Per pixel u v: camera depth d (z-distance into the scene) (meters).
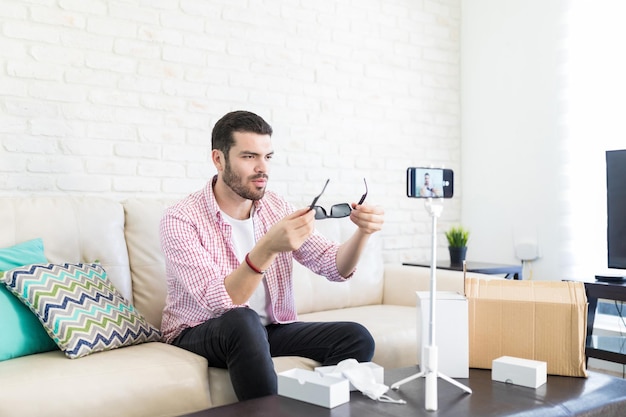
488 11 3.51
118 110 2.51
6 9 2.27
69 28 2.39
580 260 3.06
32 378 1.49
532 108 3.28
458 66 3.67
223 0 2.77
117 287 2.10
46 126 2.35
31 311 1.76
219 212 1.92
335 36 3.14
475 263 3.11
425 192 1.35
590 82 3.02
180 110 2.66
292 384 1.33
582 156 3.05
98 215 2.14
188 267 1.77
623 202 2.65
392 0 3.36
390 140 3.36
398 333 2.19
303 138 3.03
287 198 2.97
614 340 2.68
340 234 2.81
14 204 2.00
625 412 1.38
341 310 2.63
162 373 1.62
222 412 1.24
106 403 1.52
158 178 2.61
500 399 1.33
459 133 3.67
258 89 2.88
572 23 3.09
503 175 3.43
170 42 2.62
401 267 2.90
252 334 1.61
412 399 1.33
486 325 1.59
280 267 2.03
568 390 1.40
